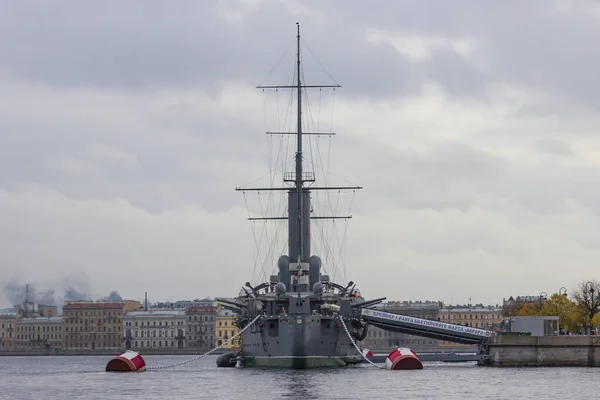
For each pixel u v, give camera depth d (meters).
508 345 153.50
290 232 162.38
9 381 146.62
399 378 127.38
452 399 100.88
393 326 164.12
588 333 186.00
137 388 120.44
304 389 112.44
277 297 151.62
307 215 163.25
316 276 161.62
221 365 175.75
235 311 170.12
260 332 149.88
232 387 117.44
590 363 151.00
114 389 119.81
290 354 144.12
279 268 162.25
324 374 135.00
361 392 108.38
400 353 148.75
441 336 164.00
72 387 125.44
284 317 144.12
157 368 157.62
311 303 150.62
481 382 120.06
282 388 114.19
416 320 163.00
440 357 156.88
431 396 103.94
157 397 107.69
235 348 196.25
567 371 139.50
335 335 149.12
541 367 150.62
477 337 162.62
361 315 159.50
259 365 151.62
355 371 142.00
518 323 160.88
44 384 134.62
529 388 111.75
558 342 152.00
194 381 129.38
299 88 165.12
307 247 162.25
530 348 152.75
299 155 164.12
